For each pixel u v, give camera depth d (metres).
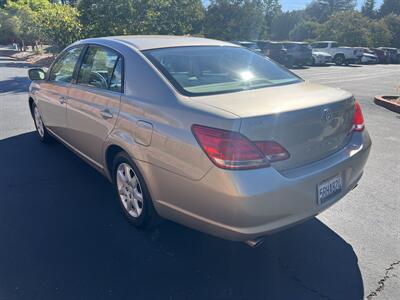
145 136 2.67
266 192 2.19
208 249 2.87
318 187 2.49
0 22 34.69
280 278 2.56
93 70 3.55
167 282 2.50
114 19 17.33
